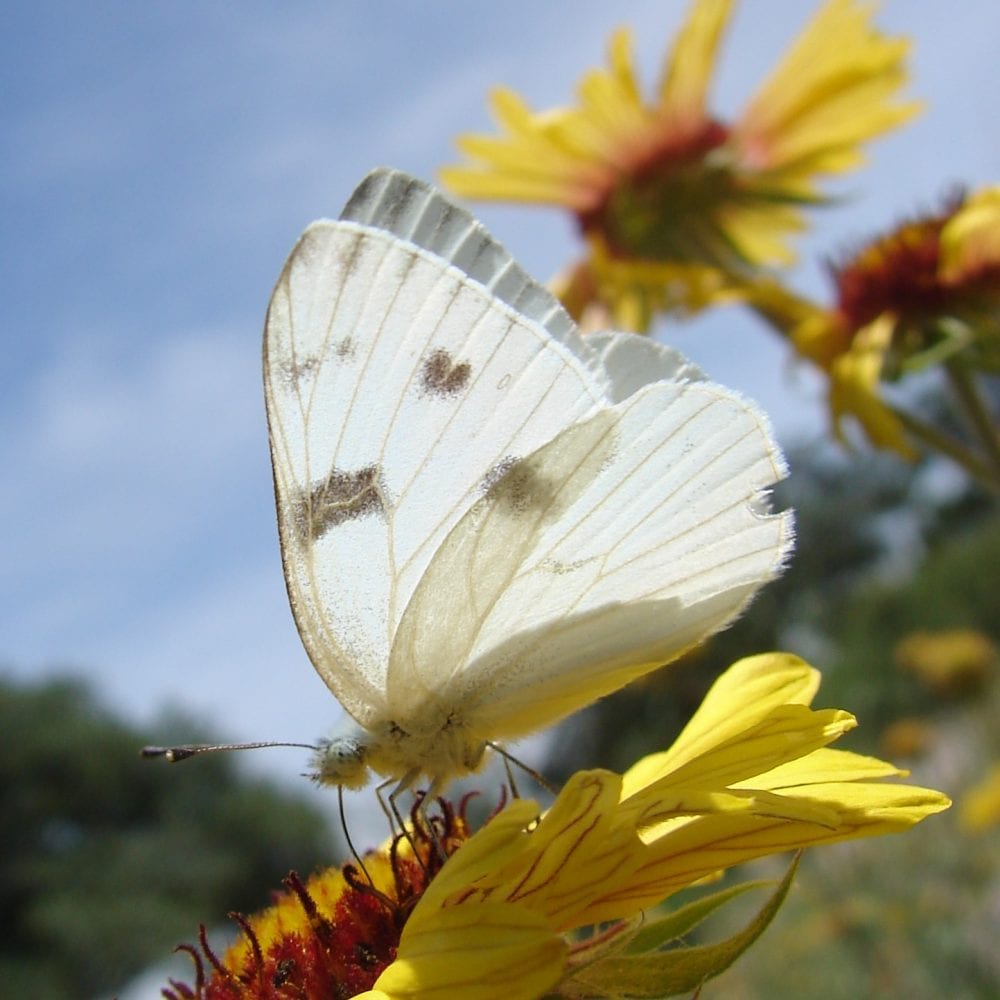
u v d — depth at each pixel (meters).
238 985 0.10
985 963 0.31
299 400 0.10
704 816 0.10
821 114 0.21
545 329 0.10
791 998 0.32
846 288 0.18
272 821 1.33
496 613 0.10
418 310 0.10
